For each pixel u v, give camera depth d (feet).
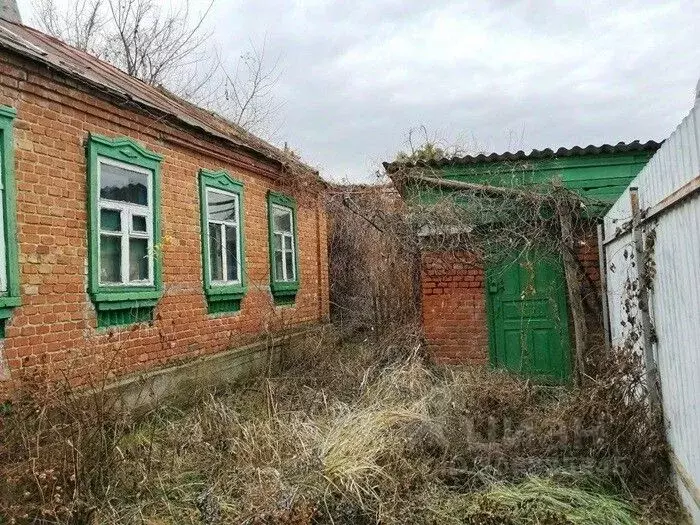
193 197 26.94
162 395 23.18
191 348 26.03
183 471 16.10
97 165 20.93
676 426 13.42
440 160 26.86
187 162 26.58
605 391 16.39
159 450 16.83
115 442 15.07
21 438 13.46
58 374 18.57
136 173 23.27
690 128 10.50
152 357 23.30
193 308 26.43
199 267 27.14
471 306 27.12
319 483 14.15
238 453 16.19
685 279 11.93
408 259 29.09
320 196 38.47
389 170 27.30
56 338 18.84
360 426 16.51
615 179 25.63
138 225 23.40
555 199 24.79
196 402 23.16
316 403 21.02
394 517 13.08
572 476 14.30
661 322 14.28
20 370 16.63
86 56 29.50
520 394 19.88
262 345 31.65
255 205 33.06
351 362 27.76
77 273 19.92
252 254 32.35
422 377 21.93
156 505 14.35
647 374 15.30
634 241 15.92
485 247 26.76
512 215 25.88
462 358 27.04
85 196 20.49
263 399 23.34
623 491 14.12
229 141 29.14
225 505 13.84
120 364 21.34
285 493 13.65
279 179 35.96
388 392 20.45
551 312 26.25
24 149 17.97
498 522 12.75
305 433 16.90
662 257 13.76
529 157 26.25
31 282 17.98
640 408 15.21
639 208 15.84
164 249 24.48
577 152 25.66
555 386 24.32
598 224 24.97
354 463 14.60
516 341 26.61
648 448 14.51
